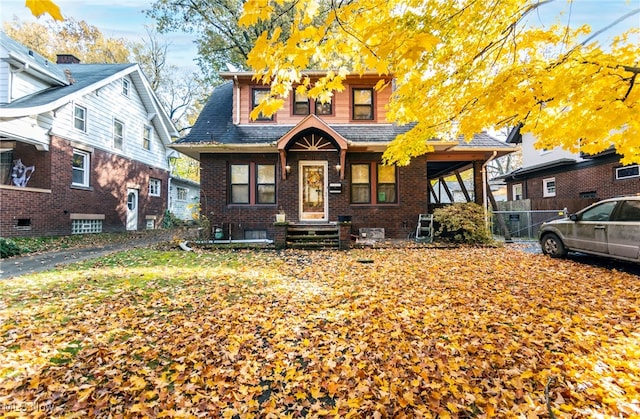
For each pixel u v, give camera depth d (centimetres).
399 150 586
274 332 356
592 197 1356
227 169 1145
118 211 1506
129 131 1598
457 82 441
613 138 377
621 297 468
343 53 321
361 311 415
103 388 255
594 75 326
